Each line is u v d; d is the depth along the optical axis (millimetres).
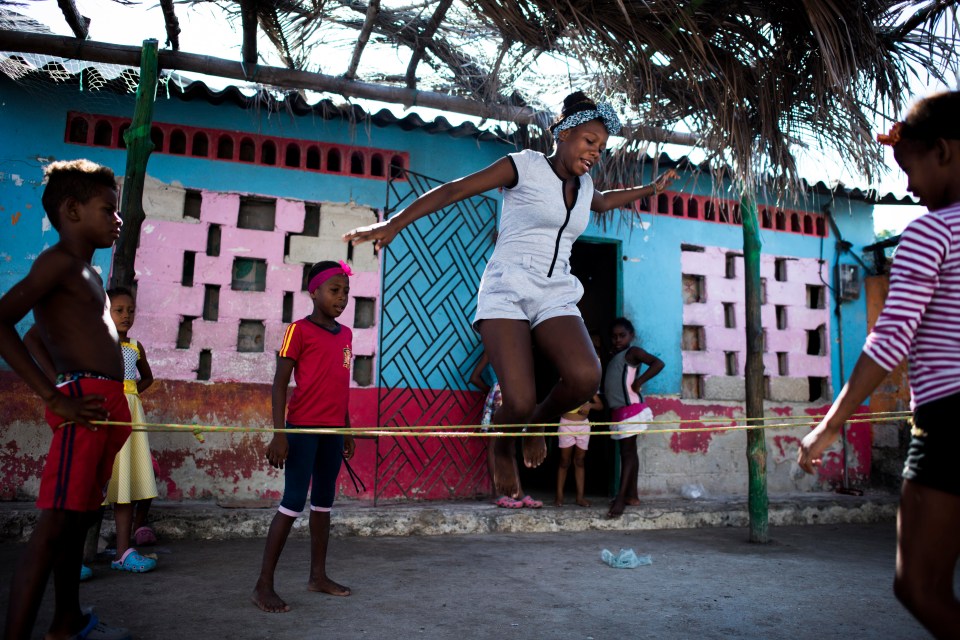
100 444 2615
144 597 3684
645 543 5781
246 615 3391
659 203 8211
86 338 2648
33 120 6277
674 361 8008
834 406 2008
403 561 4797
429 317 7109
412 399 6977
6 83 6234
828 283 8844
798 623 3512
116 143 6461
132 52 5270
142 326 6355
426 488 6930
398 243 7109
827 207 8867
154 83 5145
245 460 6457
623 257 7957
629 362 7012
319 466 3799
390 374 6918
